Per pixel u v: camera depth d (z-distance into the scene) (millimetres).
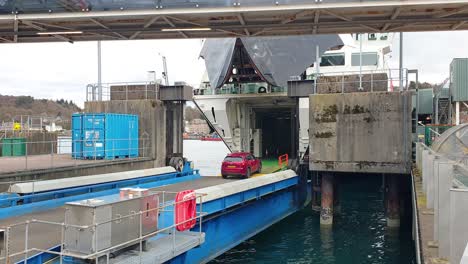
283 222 22906
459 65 29188
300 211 25719
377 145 21750
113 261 8469
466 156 12117
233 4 13531
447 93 33156
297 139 26891
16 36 15727
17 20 14273
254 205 20156
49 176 18500
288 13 13875
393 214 21406
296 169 26203
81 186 17312
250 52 27891
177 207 10422
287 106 33062
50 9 14102
